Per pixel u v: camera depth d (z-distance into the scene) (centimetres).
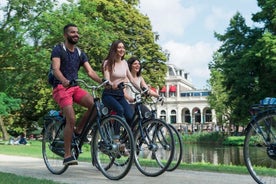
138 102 640
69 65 602
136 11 3916
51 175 625
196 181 558
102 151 581
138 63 723
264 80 3222
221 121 6091
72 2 2600
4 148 1720
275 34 3225
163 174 638
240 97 3375
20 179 518
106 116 579
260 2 3291
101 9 3603
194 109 10306
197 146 4094
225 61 3503
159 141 615
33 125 4278
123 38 3647
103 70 660
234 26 3428
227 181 560
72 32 598
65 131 589
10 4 2459
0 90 2672
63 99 588
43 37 2442
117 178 562
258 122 493
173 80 10419
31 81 2666
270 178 484
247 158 502
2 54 2533
